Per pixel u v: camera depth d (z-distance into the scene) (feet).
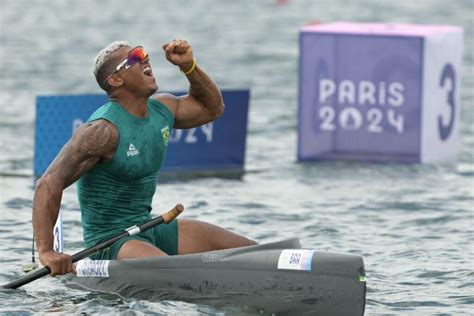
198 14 353.51
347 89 136.98
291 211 107.86
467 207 109.81
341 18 343.87
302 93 138.21
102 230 79.15
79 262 78.02
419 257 89.71
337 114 137.49
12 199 111.04
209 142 131.34
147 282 75.97
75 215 103.19
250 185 122.01
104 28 309.22
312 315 72.02
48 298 76.33
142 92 77.05
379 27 139.33
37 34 291.17
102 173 77.61
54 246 79.56
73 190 115.24
